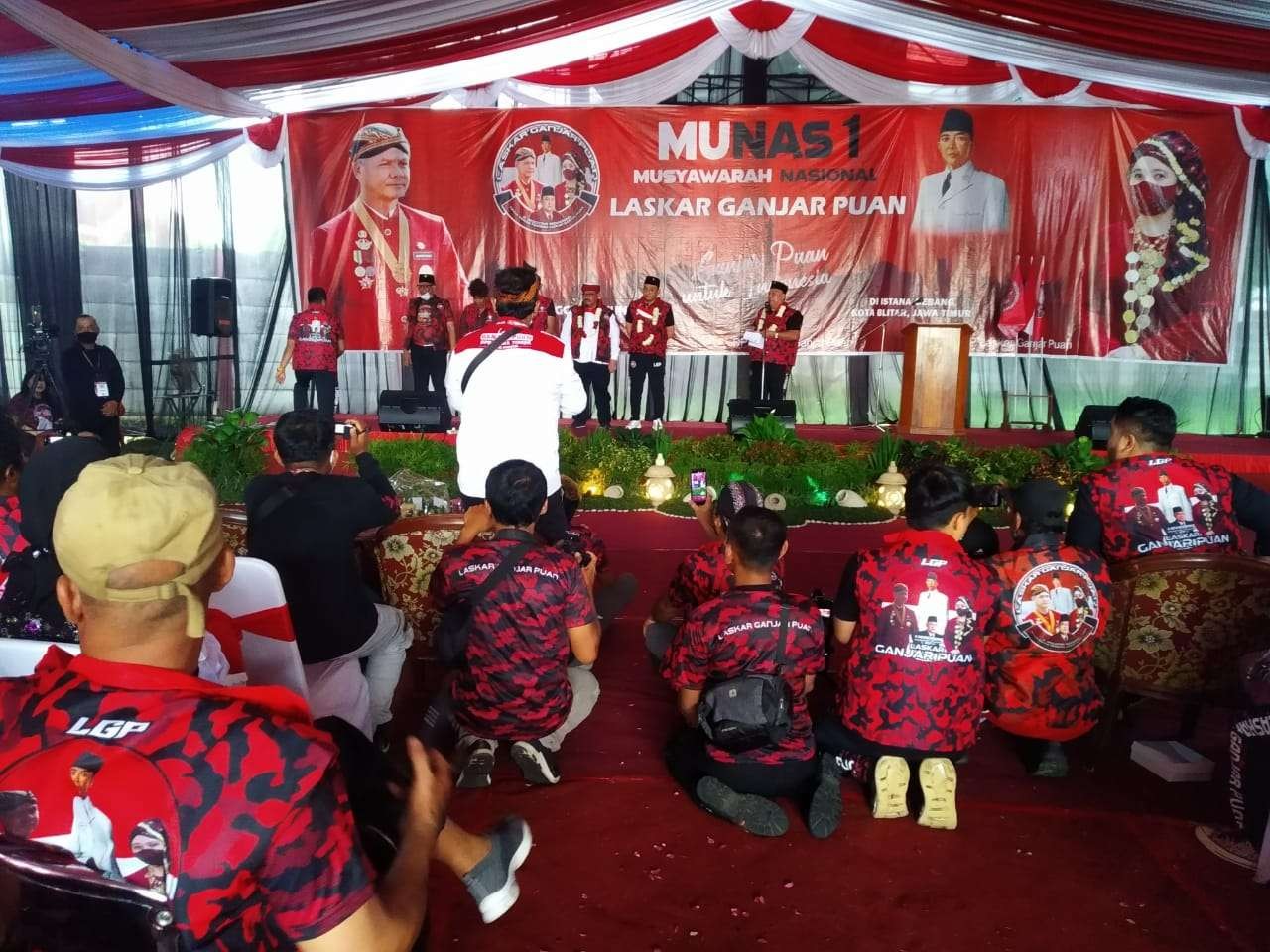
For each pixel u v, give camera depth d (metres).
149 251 12.70
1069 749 3.44
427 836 1.31
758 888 2.51
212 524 1.16
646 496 7.74
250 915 1.06
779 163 12.05
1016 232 11.95
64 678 1.12
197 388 12.93
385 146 12.23
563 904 2.42
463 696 3.03
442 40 8.67
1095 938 2.33
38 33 7.07
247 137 12.01
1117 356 12.11
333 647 2.96
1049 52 9.30
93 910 1.04
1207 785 3.15
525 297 3.77
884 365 12.48
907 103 11.79
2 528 2.49
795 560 6.06
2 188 12.36
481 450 3.72
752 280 12.31
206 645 2.11
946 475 2.84
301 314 10.21
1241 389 12.16
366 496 3.01
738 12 10.86
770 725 2.74
